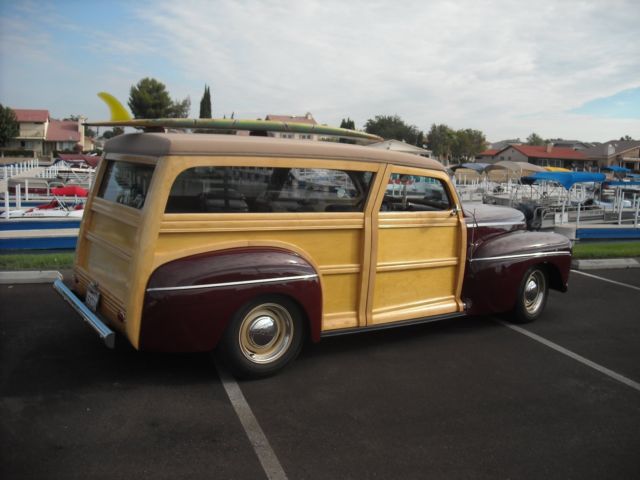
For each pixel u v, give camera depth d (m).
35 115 63.09
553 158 70.50
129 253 3.82
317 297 4.24
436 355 5.02
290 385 4.16
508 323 6.16
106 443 3.20
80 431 3.31
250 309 4.01
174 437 3.31
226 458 3.13
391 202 4.92
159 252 3.76
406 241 4.95
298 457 3.19
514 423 3.78
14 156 59.53
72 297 4.41
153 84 54.38
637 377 4.75
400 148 21.94
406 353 5.03
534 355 5.16
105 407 3.63
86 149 67.75
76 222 9.69
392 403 3.96
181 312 3.70
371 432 3.53
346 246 4.55
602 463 3.34
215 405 3.75
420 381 4.40
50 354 4.47
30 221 9.35
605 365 5.00
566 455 3.40
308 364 4.61
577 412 4.00
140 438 3.28
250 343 4.09
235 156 3.96
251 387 4.07
